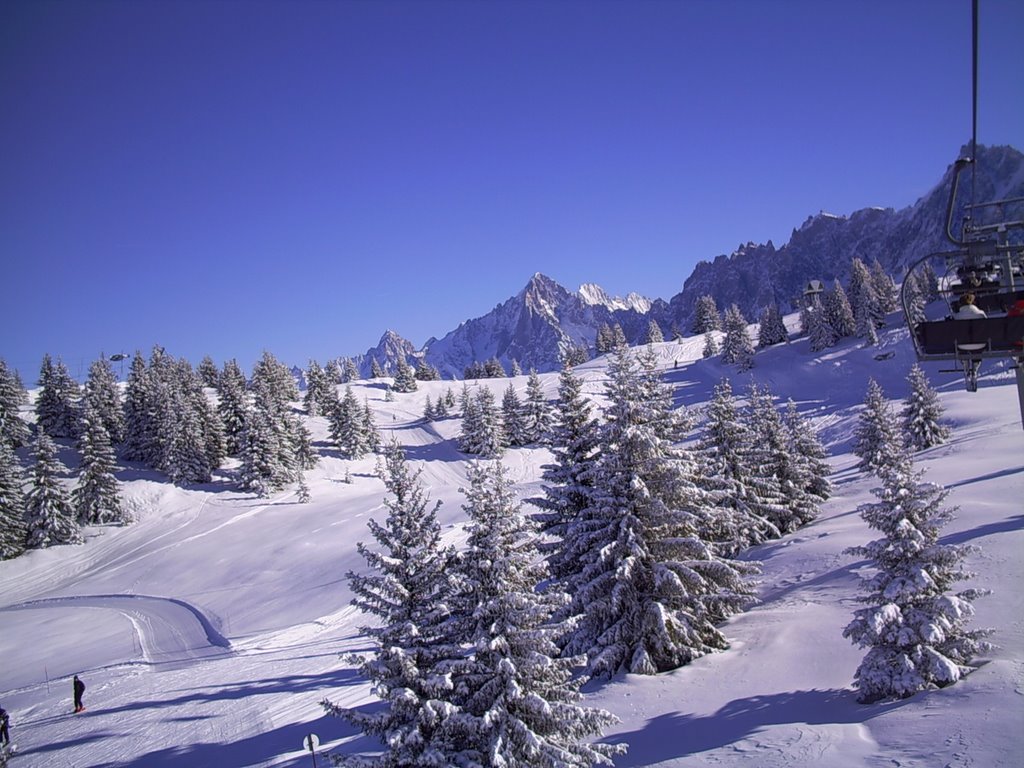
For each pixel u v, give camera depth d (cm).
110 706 2538
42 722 2456
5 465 6269
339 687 2450
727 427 3175
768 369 10838
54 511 6316
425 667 1302
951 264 723
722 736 1448
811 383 9675
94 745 2162
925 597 1423
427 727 1233
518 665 1278
